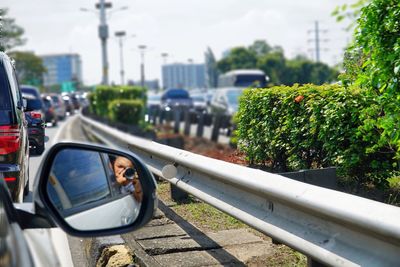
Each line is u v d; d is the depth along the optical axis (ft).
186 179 24.84
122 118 116.47
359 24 20.90
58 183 9.87
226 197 20.29
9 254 6.79
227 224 24.14
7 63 27.25
